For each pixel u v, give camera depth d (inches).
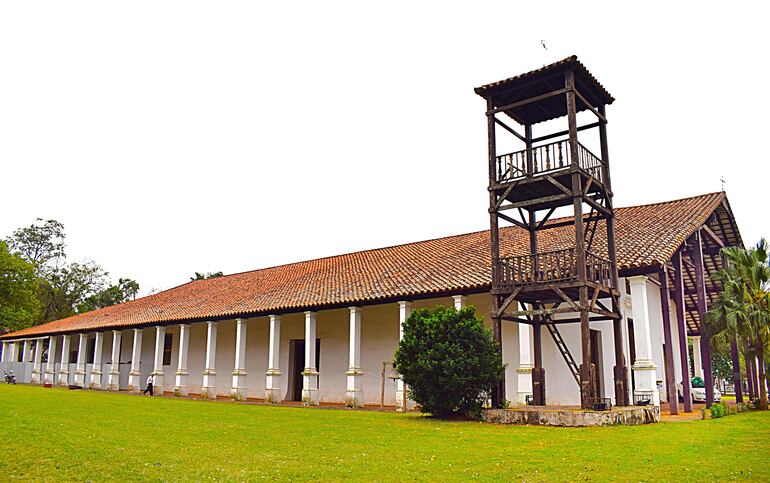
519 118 582.6
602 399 471.2
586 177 496.7
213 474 252.1
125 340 1207.6
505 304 502.6
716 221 781.3
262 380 906.7
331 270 957.8
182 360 919.7
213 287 1135.6
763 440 348.8
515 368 652.1
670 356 602.5
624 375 508.4
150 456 293.3
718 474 244.7
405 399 618.2
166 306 1070.4
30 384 1268.5
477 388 481.1
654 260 536.4
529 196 546.6
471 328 485.7
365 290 734.5
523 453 305.1
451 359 476.7
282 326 900.6
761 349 650.8
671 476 242.4
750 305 642.8
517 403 629.6
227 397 933.8
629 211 771.4
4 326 1609.3
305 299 787.4
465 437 371.6
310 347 757.3
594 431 395.5
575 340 643.5
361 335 799.7
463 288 620.1
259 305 834.2
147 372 1076.5
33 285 1713.8
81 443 329.1
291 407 681.6
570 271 483.8
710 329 652.7
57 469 261.0
